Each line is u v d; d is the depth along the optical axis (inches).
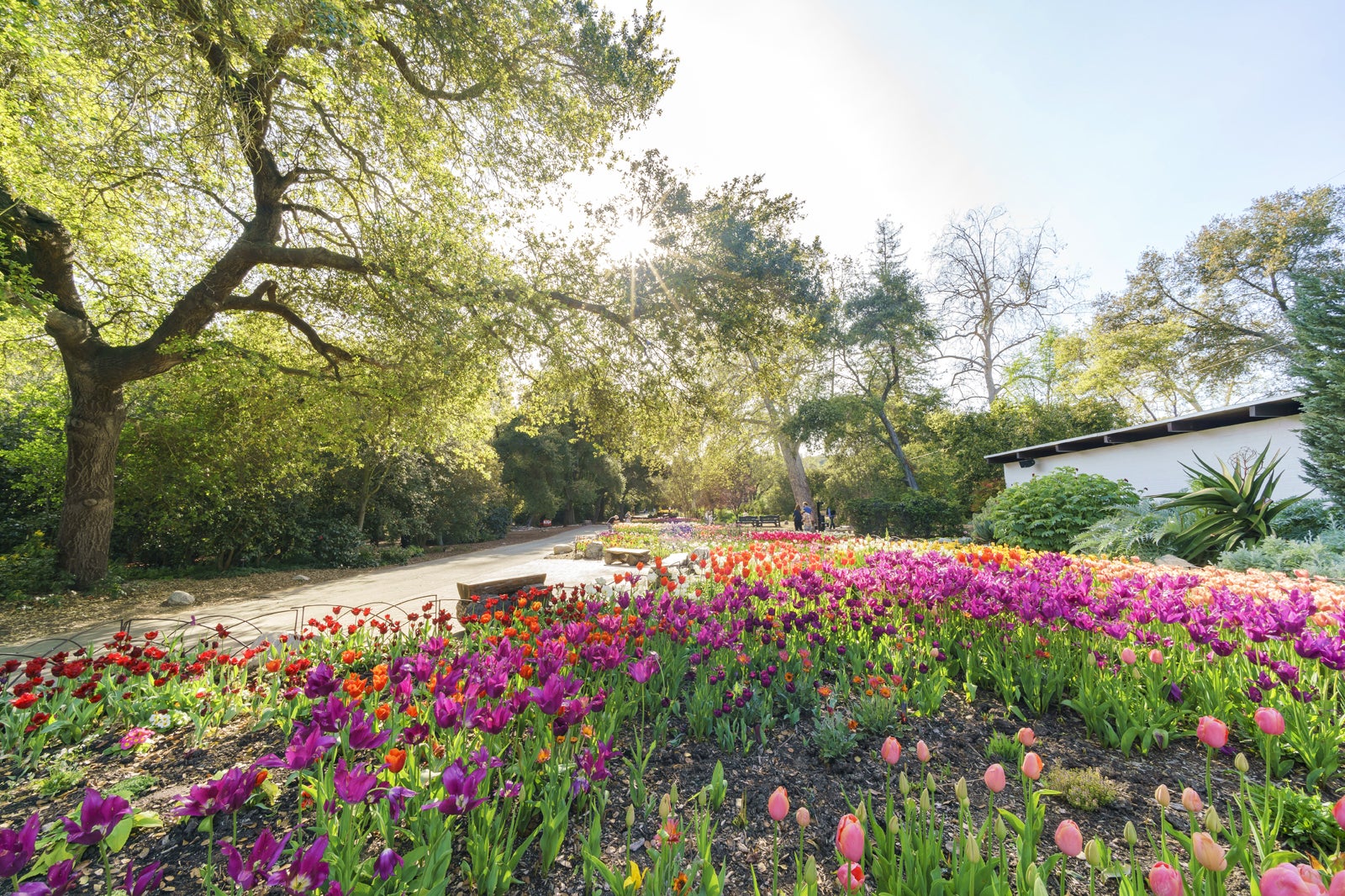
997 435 814.5
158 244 439.2
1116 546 338.0
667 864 66.6
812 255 455.2
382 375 466.3
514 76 367.2
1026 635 144.6
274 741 116.6
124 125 321.4
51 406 492.1
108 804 60.9
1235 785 96.1
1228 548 285.3
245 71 306.2
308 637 163.5
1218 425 474.9
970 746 112.7
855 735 110.3
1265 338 932.6
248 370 419.8
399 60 383.6
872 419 1061.8
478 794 82.4
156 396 490.6
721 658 142.8
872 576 192.9
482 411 603.8
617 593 209.0
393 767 79.3
